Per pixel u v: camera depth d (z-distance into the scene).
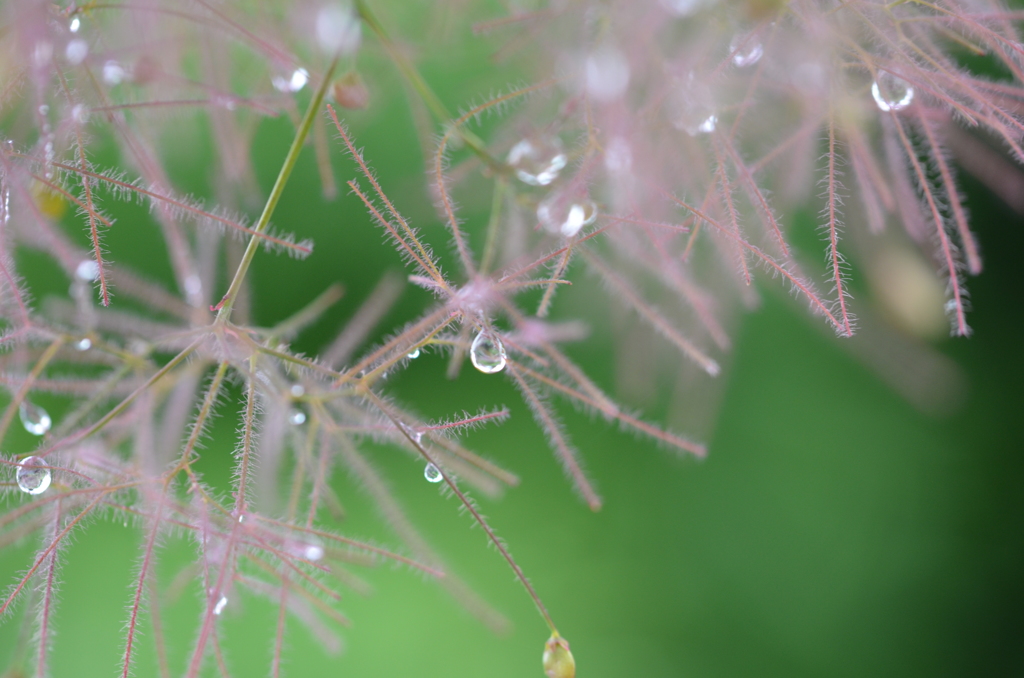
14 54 0.24
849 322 0.24
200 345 0.24
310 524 0.24
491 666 0.37
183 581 0.24
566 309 0.27
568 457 0.24
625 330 0.27
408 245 0.24
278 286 0.35
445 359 0.37
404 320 0.34
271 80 0.26
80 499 0.24
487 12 0.26
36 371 0.25
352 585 0.24
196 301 0.25
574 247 0.24
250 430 0.24
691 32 0.25
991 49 0.24
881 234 0.26
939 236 0.24
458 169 0.26
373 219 0.24
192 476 0.24
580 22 0.26
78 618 0.34
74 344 0.25
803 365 0.38
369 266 0.35
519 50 0.26
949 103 0.24
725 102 0.25
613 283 0.25
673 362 0.27
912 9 0.24
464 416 0.24
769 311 0.37
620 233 0.25
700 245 0.26
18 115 0.24
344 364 0.25
